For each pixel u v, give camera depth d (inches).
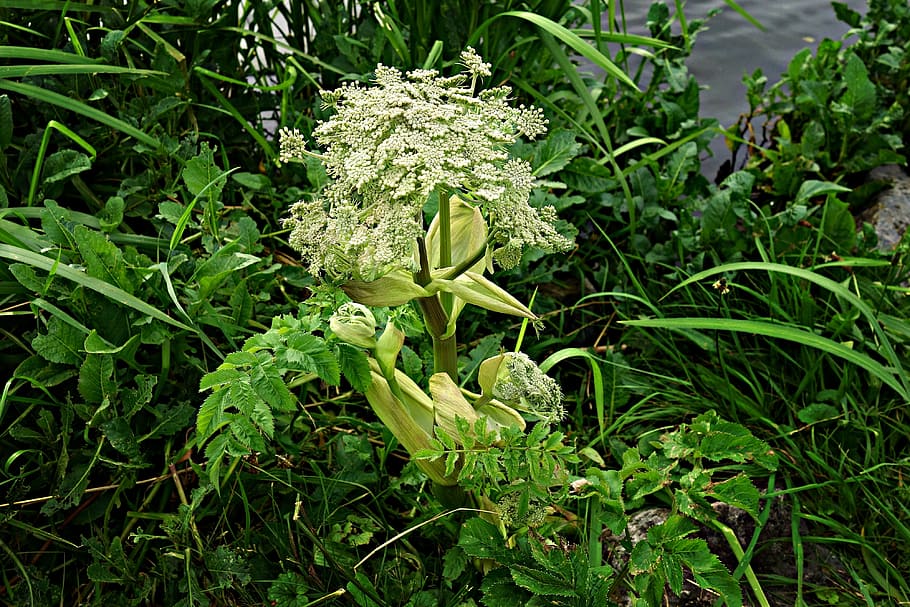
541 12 37.2
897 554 30.7
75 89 33.7
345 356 26.9
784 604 29.5
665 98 40.5
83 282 28.2
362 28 38.3
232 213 35.2
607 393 33.9
